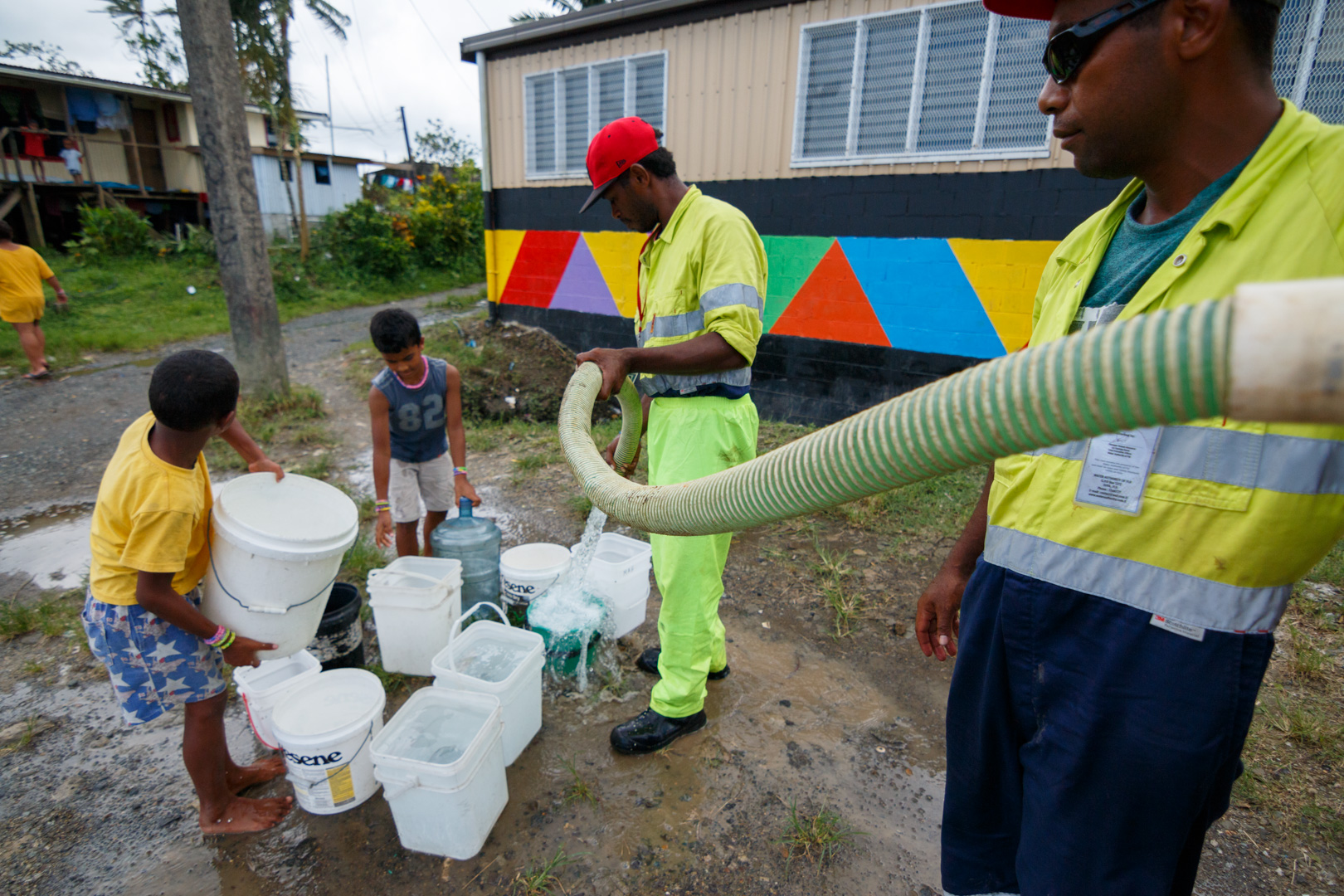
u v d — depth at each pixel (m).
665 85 6.98
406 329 3.02
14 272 7.50
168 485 1.87
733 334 2.02
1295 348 0.38
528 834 2.25
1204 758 1.07
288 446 5.94
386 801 2.37
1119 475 1.12
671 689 2.54
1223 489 1.01
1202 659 1.05
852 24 5.76
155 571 1.87
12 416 6.73
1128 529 1.11
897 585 3.71
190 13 5.91
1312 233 0.95
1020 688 1.32
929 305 5.76
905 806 2.37
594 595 3.01
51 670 3.08
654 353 1.95
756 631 3.34
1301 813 2.28
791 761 2.55
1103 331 0.61
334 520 2.35
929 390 0.79
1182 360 0.50
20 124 17.16
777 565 3.93
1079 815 1.20
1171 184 1.11
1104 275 1.26
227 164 6.24
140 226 15.48
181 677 2.07
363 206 15.88
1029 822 1.29
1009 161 5.25
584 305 8.21
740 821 2.30
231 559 2.03
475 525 3.41
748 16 6.30
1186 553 1.05
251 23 15.16
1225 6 0.95
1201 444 1.03
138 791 2.43
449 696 2.34
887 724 2.75
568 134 7.98
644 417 2.75
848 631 3.32
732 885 2.08
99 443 6.08
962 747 1.48
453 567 3.06
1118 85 1.04
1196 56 0.99
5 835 2.26
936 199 5.60
